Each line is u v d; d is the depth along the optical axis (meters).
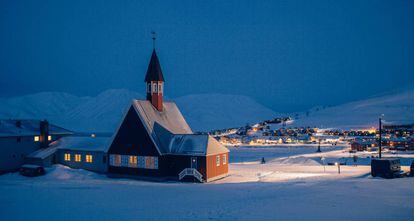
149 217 17.05
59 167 48.00
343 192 23.64
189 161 40.41
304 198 21.45
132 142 42.59
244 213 17.19
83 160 50.19
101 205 21.03
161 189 29.38
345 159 71.12
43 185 33.62
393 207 18.31
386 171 38.69
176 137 42.62
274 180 39.66
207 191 27.27
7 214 18.72
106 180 40.94
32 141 54.25
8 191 28.41
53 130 60.03
